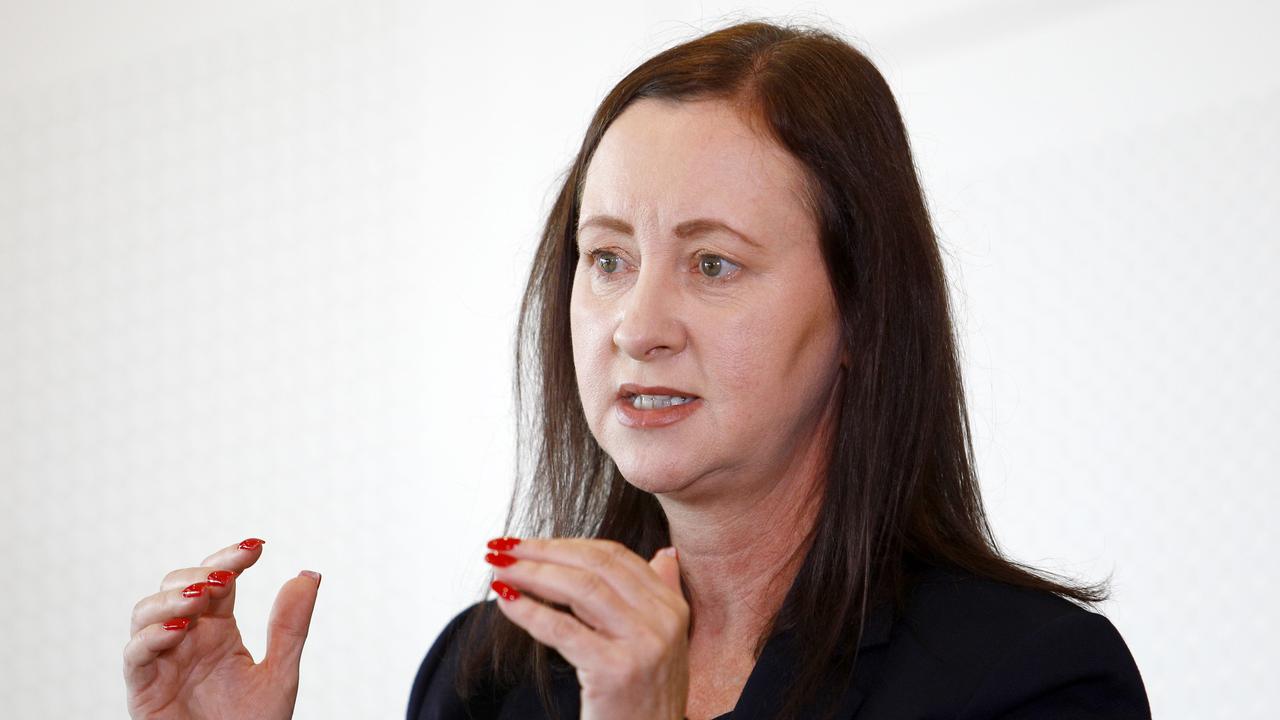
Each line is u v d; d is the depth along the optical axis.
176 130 7.56
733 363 2.45
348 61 7.39
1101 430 6.05
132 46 7.64
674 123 2.52
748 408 2.47
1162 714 5.89
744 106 2.52
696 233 2.46
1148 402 5.99
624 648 2.00
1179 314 5.98
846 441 2.65
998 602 2.56
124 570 7.38
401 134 7.29
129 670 2.69
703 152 2.47
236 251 7.46
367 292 7.27
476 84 7.20
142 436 7.45
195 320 7.47
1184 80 5.99
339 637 7.12
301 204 7.39
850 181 2.55
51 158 7.66
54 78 7.71
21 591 7.46
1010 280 6.20
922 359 2.70
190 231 7.51
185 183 7.53
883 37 6.38
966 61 6.27
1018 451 6.15
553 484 3.07
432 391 7.11
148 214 7.55
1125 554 6.00
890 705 2.46
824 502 2.67
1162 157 6.01
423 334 7.15
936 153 6.30
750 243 2.46
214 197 7.50
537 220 7.01
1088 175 6.11
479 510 6.96
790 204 2.50
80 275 7.59
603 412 2.56
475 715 3.07
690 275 2.50
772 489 2.68
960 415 2.84
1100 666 2.42
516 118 7.10
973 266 6.24
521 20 7.12
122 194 7.58
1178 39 5.99
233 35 7.55
